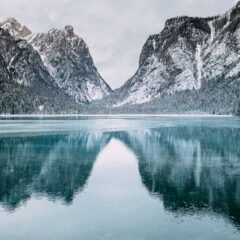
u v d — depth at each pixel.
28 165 46.50
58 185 35.75
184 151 61.06
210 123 154.12
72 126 123.25
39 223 25.66
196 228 24.78
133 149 63.94
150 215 27.28
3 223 25.62
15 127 111.31
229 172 42.53
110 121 171.75
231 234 23.80
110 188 34.88
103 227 24.98
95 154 57.38
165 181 37.84
